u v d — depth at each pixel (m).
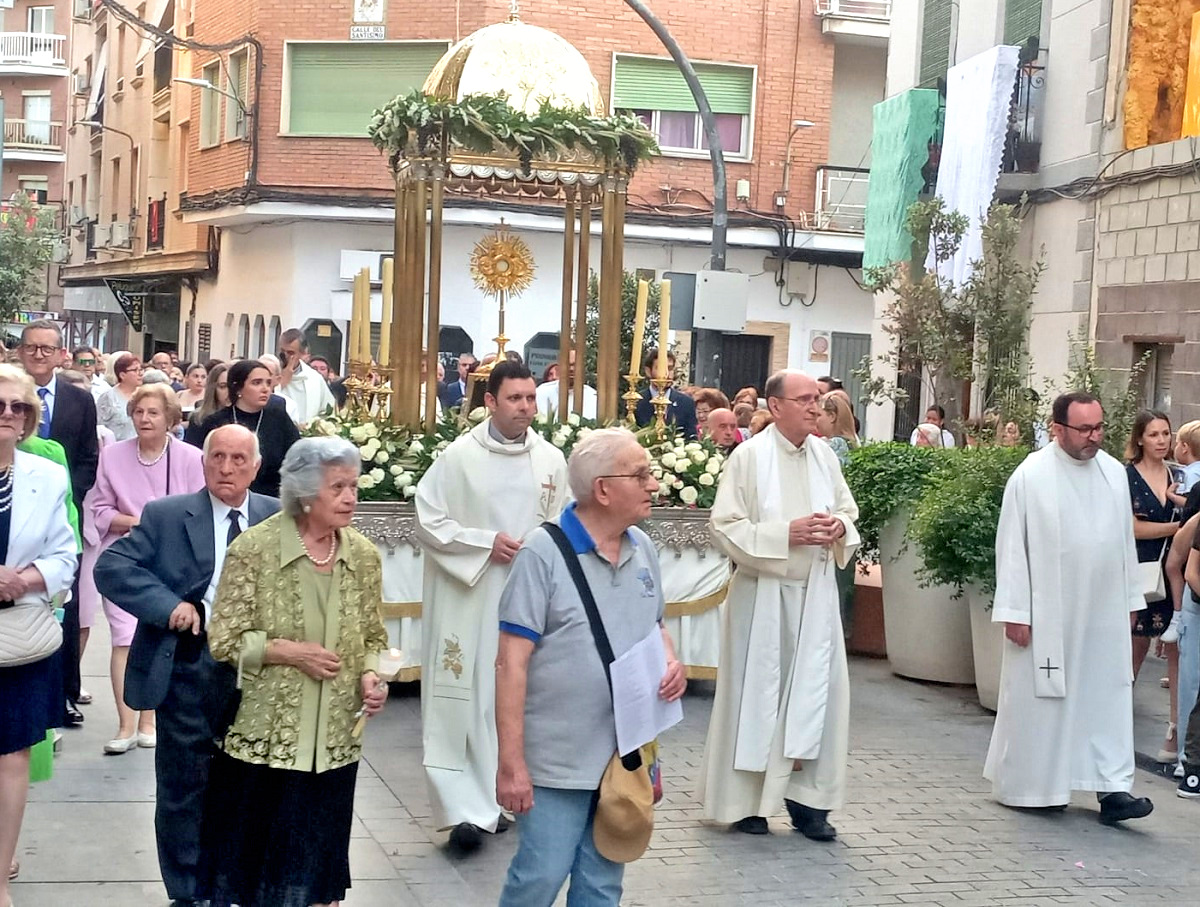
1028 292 14.90
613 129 9.59
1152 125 15.14
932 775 8.05
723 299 14.45
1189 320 13.82
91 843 6.26
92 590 8.33
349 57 24.92
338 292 25.23
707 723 9.09
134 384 12.50
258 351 27.11
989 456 9.73
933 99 18.83
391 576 9.23
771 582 6.72
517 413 6.76
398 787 7.41
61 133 50.97
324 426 9.41
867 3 25.36
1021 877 6.37
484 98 9.30
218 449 5.38
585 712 4.38
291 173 25.08
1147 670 11.39
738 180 25.33
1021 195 16.19
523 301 24.16
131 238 36.22
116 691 7.75
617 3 24.75
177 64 32.06
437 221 9.48
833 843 6.77
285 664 4.70
